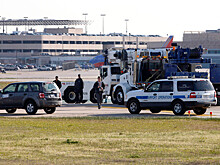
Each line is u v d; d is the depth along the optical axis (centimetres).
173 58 11694
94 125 6825
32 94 8850
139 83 11388
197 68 11731
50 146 4838
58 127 6600
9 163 3950
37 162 3984
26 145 4916
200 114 8675
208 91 8269
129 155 4297
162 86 8538
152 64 11419
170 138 5372
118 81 12206
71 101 12238
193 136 5562
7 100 8988
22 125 6838
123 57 11994
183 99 8275
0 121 7388
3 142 5125
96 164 3878
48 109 9294
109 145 4869
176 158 4128
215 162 3872
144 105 8706
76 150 4591
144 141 5134
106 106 11044
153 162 3938
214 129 6341
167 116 8150
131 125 6812
